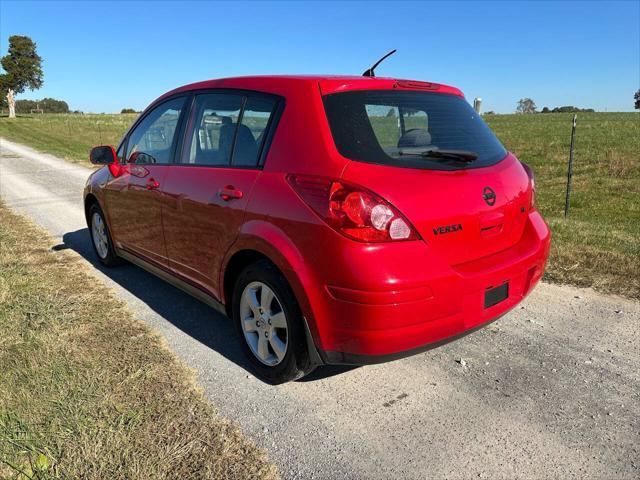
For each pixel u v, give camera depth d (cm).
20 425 264
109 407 285
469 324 279
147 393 303
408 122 303
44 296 446
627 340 362
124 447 253
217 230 332
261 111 320
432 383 315
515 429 269
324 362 283
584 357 340
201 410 288
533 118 5578
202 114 374
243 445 260
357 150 270
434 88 340
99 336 376
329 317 264
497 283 288
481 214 285
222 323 406
